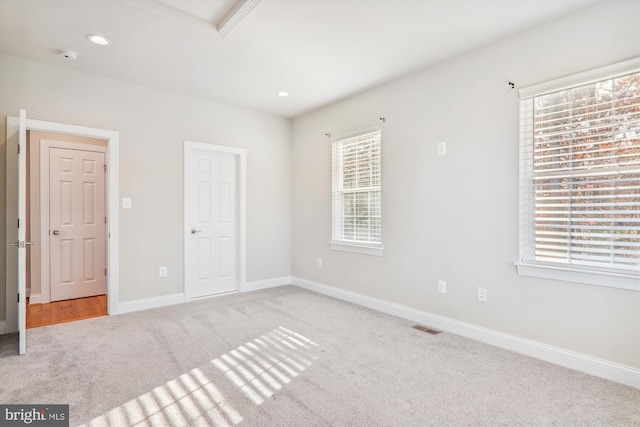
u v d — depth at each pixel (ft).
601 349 7.31
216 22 8.46
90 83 11.14
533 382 7.07
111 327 10.34
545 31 8.06
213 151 14.14
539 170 8.29
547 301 8.09
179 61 10.20
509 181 8.73
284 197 16.40
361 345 9.04
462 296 9.75
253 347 8.88
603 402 6.34
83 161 14.25
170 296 12.85
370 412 6.04
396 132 11.52
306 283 15.62
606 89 7.30
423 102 10.70
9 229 9.94
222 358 8.22
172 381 7.11
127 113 11.87
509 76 8.71
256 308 12.42
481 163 9.29
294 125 16.39
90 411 6.04
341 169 13.97
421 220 10.77
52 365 7.78
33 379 7.13
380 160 12.23
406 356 8.34
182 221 13.15
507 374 7.43
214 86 12.28
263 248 15.67
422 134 10.74
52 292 13.48
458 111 9.79
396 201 11.53
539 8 7.49
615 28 7.07
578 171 7.70
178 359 8.14
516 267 8.62
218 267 14.49
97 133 11.25
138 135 12.11
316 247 15.10
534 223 8.42
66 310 12.26
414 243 11.00
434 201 10.41
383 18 7.89
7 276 9.90
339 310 12.19
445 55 9.78
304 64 10.37
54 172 13.58
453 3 7.31
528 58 8.36
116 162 11.63
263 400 6.42
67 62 10.30
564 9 7.53
